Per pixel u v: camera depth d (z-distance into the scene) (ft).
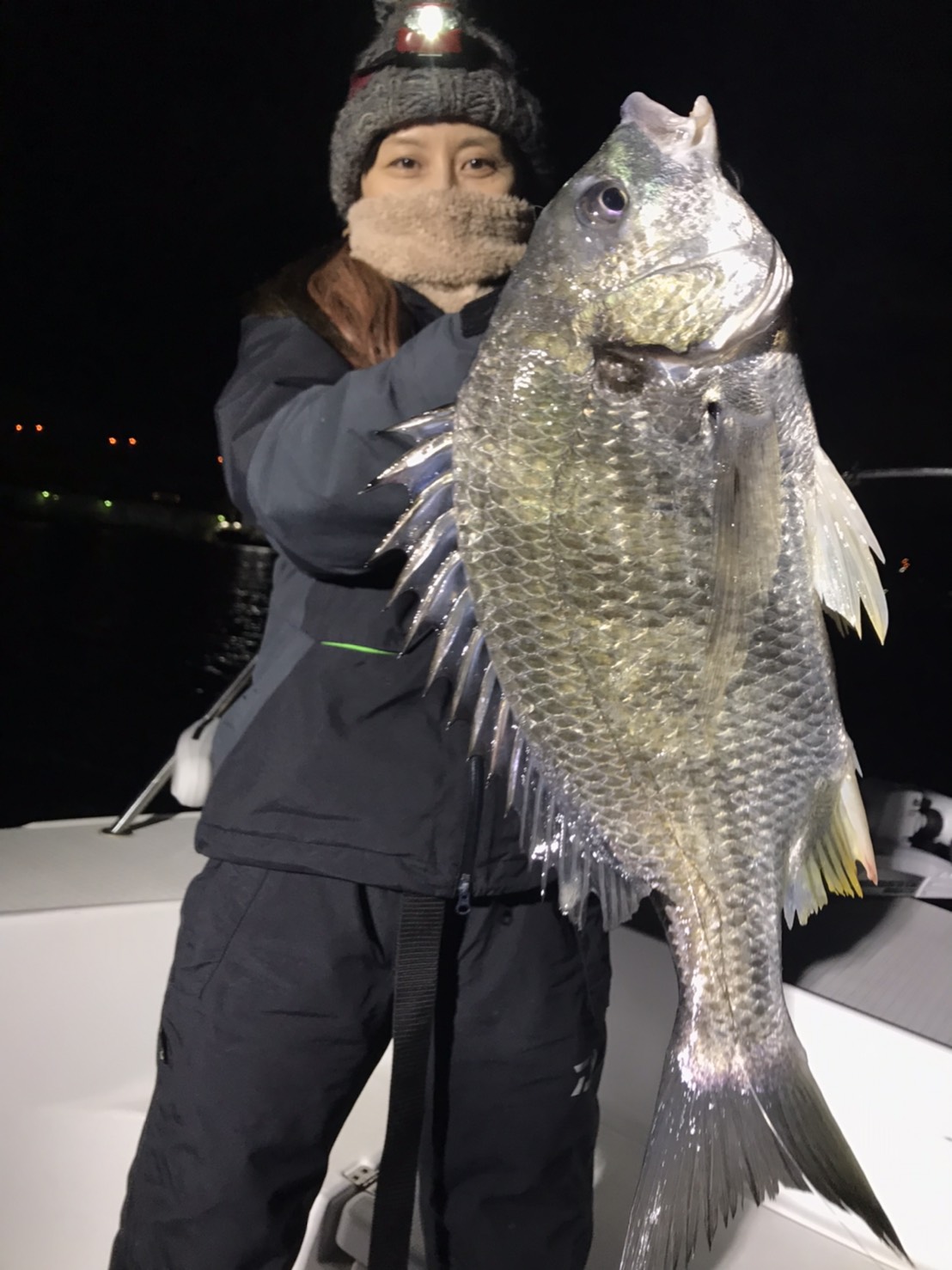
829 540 3.64
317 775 4.03
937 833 8.00
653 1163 3.73
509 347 3.59
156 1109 4.19
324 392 3.80
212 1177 3.98
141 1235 4.08
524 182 5.03
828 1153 3.65
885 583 3.55
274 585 4.57
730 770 3.71
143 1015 6.23
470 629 3.76
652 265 3.54
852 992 5.94
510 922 4.34
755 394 3.54
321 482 3.69
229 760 4.25
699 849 3.76
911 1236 5.42
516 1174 4.45
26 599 66.59
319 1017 4.03
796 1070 3.76
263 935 4.05
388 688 4.14
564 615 3.64
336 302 4.39
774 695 3.68
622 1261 3.59
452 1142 4.49
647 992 6.55
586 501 3.59
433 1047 4.40
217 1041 4.03
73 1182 5.96
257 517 3.97
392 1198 4.04
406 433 3.62
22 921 5.90
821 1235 5.82
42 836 7.60
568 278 3.59
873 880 3.67
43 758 31.24
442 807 4.05
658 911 3.87
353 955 4.06
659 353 3.55
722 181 3.57
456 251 4.49
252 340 4.35
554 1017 4.40
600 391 3.57
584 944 4.55
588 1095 4.58
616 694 3.68
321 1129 4.18
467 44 4.74
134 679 45.11
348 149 4.93
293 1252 4.22
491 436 3.59
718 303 3.52
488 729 3.80
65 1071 6.00
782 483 3.58
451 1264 4.53
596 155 3.68
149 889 6.56
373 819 3.98
